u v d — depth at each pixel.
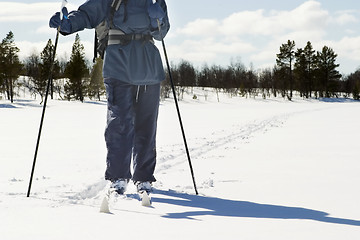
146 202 3.11
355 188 3.73
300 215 2.72
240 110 34.97
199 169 5.29
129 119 3.68
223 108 42.56
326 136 10.25
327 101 82.94
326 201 3.20
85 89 64.75
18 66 54.53
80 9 3.73
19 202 3.21
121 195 3.50
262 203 3.18
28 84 70.12
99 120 21.89
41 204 3.13
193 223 2.49
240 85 88.75
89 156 7.33
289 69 84.44
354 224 2.44
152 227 2.38
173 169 5.32
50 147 9.12
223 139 10.10
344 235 2.18
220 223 2.49
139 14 3.77
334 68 86.50
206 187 4.00
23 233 2.25
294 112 27.72
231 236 2.16
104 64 3.76
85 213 2.80
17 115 27.42
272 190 3.73
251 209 2.96
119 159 3.61
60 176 4.84
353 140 9.13
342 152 6.96
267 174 4.71
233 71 93.12
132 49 3.77
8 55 54.03
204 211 2.90
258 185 4.01
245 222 2.52
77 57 61.94
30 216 2.69
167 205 3.13
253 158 6.37
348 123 15.45
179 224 2.46
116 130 3.64
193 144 9.05
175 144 9.10
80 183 4.26
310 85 86.62
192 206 3.10
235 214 2.79
